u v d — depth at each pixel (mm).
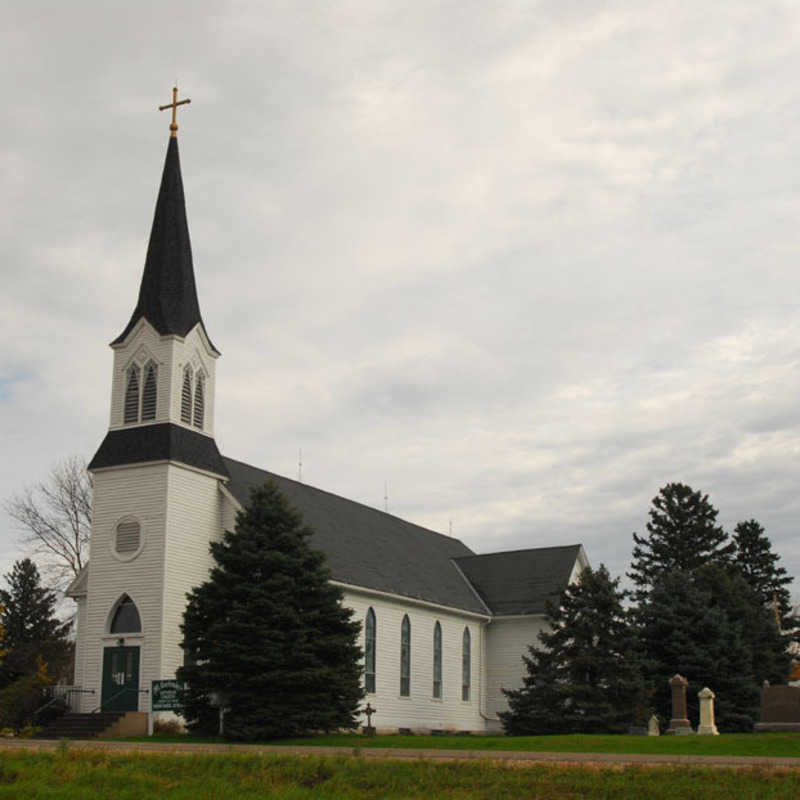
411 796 24500
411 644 60094
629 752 32875
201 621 42219
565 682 53844
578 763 28266
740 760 29297
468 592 70625
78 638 51594
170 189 54875
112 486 50094
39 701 47875
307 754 30578
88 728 44812
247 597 41531
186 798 24234
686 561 93188
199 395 52375
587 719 51719
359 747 35312
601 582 54312
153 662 46750
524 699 54156
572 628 53688
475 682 67312
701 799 23641
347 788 25406
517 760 29344
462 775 26422
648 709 53656
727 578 68938
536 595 69625
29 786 24953
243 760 28516
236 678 39875
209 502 51219
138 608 47844
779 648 74125
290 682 40062
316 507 61250
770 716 43656
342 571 54406
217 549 42750
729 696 59531
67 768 27203
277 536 42969
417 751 33406
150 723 45344
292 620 41281
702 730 46562
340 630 43062
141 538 48562
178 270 53031
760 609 75250
